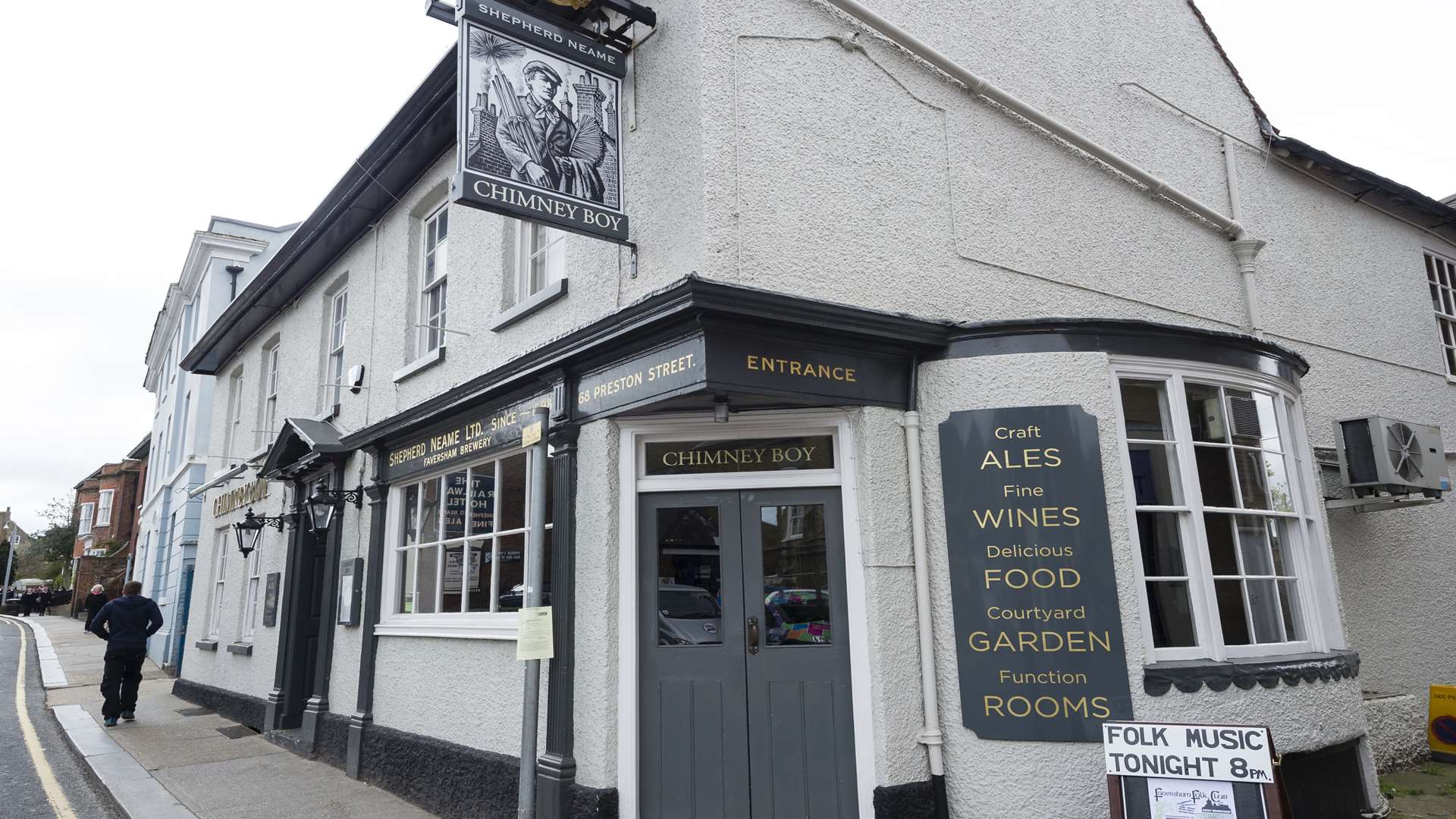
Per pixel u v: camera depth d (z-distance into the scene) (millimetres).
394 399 8977
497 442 6891
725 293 4922
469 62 5277
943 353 5746
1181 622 5527
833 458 5695
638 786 5398
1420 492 8156
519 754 6176
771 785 5312
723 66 5543
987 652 5270
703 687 5473
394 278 9328
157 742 9836
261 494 12258
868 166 6035
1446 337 10789
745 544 5609
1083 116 7660
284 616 10602
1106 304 7238
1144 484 5684
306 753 9031
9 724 11320
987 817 5125
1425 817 6152
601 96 5816
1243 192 8898
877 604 5328
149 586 22719
